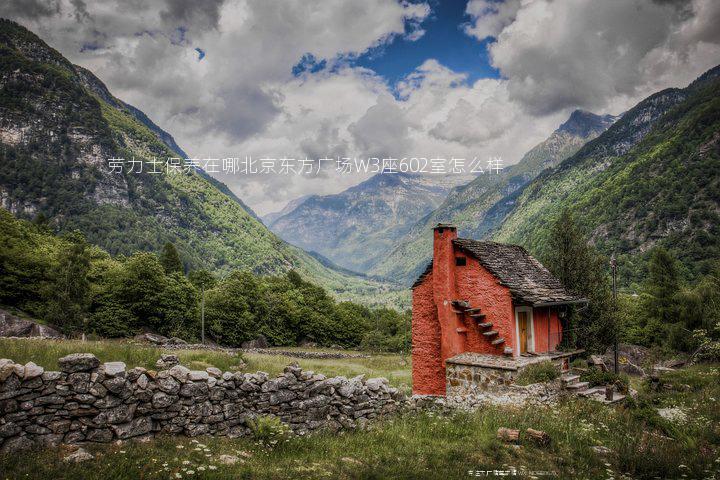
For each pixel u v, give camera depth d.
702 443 12.70
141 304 68.00
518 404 15.73
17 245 71.12
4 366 8.20
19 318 49.97
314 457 10.21
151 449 9.00
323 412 13.04
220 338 78.00
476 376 19.52
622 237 164.62
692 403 18.36
